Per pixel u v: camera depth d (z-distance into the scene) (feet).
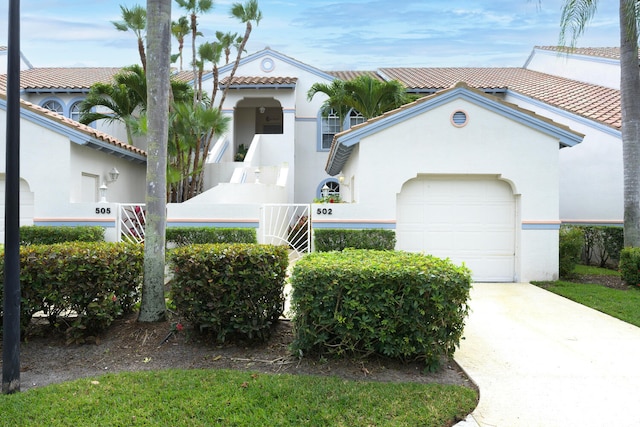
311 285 16.56
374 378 16.14
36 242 35.94
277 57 70.28
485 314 25.73
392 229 36.17
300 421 12.83
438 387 15.23
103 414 13.07
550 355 18.97
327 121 70.79
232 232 36.83
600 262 44.68
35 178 38.68
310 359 17.54
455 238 36.70
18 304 14.73
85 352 18.24
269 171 61.87
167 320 21.12
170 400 13.94
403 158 36.06
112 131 67.62
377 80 53.06
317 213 36.55
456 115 35.76
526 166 35.45
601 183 47.03
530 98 57.36
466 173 35.83
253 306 18.33
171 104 46.09
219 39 55.11
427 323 16.39
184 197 48.98
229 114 67.10
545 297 30.22
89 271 18.54
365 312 16.47
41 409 13.29
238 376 15.79
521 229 35.63
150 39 21.01
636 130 35.37
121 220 39.17
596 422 13.43
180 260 18.34
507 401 14.71
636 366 17.79
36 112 38.42
